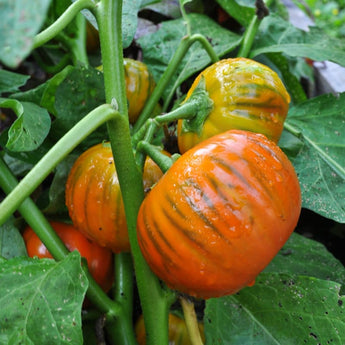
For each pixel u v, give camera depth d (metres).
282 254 0.33
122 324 0.29
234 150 0.23
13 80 0.34
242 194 0.22
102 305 0.28
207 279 0.22
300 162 0.33
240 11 0.40
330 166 0.32
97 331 0.29
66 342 0.22
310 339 0.27
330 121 0.34
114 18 0.24
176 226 0.22
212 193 0.22
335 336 0.26
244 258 0.22
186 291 0.24
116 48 0.24
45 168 0.22
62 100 0.29
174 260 0.22
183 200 0.22
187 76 0.37
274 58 0.41
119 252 0.29
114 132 0.24
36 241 0.30
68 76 0.28
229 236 0.22
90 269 0.30
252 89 0.26
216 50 0.38
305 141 0.34
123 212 0.26
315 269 0.32
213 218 0.22
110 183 0.26
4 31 0.12
